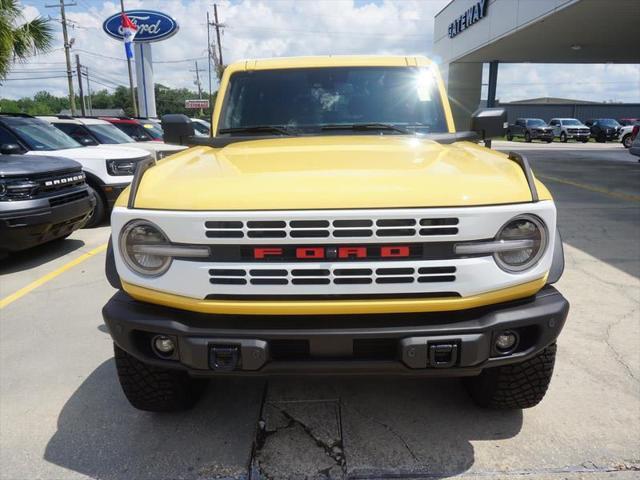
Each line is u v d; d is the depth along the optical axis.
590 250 6.19
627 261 5.73
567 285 4.96
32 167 5.86
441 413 2.99
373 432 2.83
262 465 2.60
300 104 3.67
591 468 2.52
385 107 3.64
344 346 2.19
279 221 2.12
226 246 2.17
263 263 2.17
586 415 2.93
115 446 2.76
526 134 35.25
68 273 5.82
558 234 2.62
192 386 3.02
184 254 2.19
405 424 2.89
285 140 3.30
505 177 2.33
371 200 2.14
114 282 2.47
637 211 8.57
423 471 2.53
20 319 4.49
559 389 3.19
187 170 2.54
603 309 4.38
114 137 11.59
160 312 2.31
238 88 3.76
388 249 2.14
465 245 2.16
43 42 11.73
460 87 29.69
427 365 2.22
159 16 22.52
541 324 2.29
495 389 2.76
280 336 2.18
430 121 3.60
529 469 2.52
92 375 3.50
